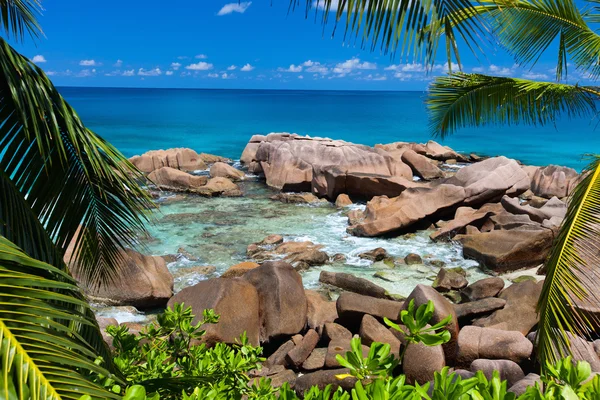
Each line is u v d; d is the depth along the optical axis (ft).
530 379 18.93
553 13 25.40
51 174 11.92
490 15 24.39
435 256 45.83
